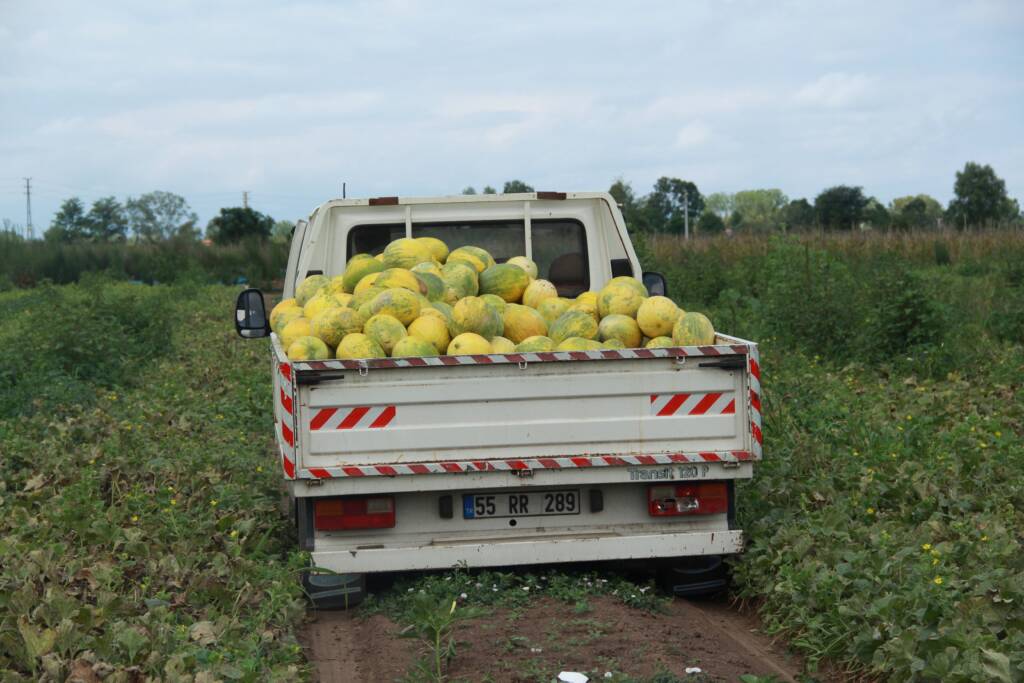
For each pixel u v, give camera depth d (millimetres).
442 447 6742
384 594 7234
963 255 28156
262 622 6297
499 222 9484
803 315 16781
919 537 6965
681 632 6391
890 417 11250
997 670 4785
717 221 83250
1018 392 12047
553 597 6906
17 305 29906
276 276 57594
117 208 122875
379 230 9484
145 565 7000
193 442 10773
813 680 5656
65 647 5398
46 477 9258
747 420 6883
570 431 6801
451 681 5574
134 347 18781
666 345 7496
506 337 7938
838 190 73250
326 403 6660
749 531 7445
